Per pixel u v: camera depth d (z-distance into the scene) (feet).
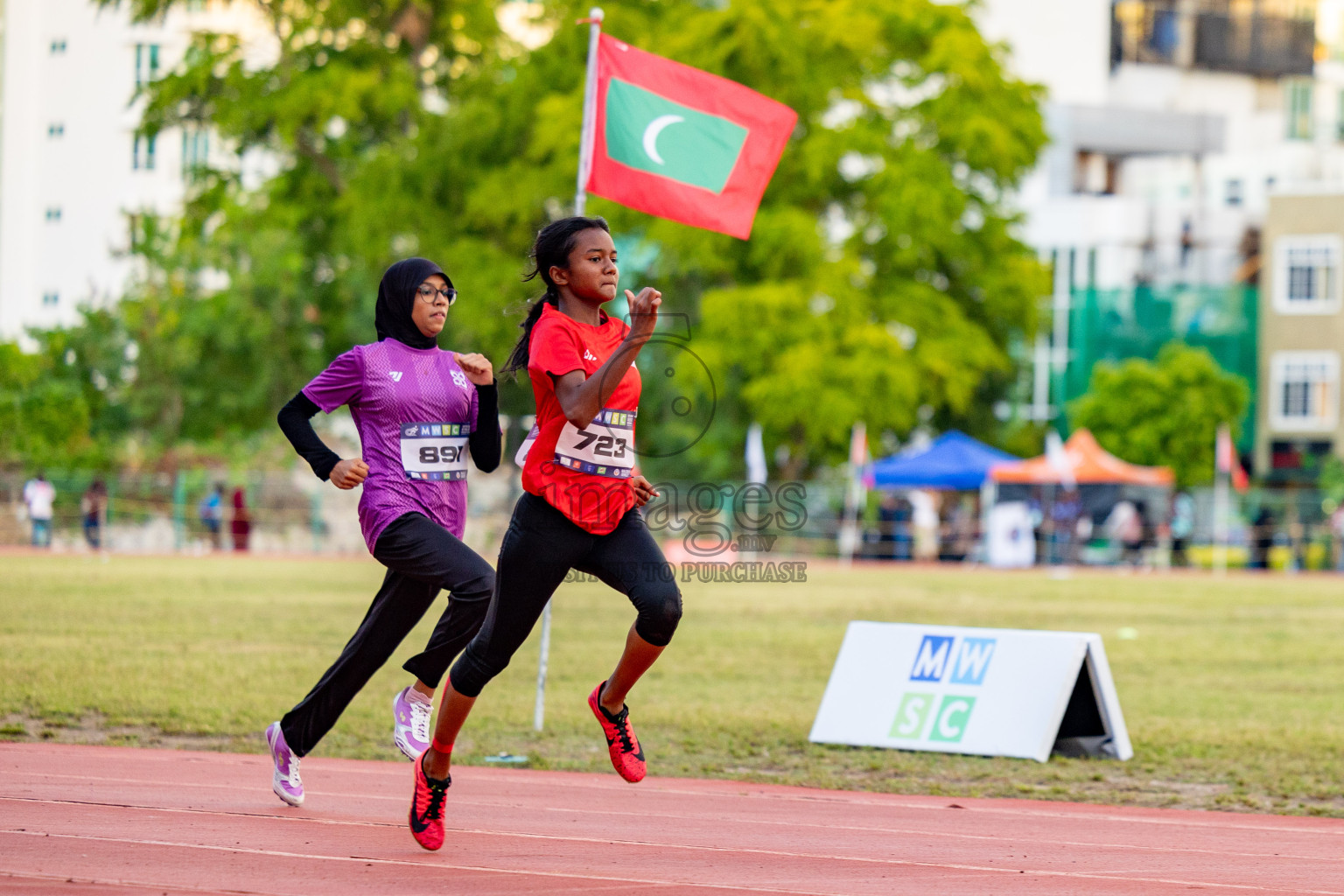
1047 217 404.98
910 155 247.29
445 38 307.37
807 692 79.30
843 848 37.78
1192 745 62.03
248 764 51.52
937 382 255.50
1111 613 139.64
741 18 236.02
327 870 32.27
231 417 316.81
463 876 32.12
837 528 265.75
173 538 272.92
